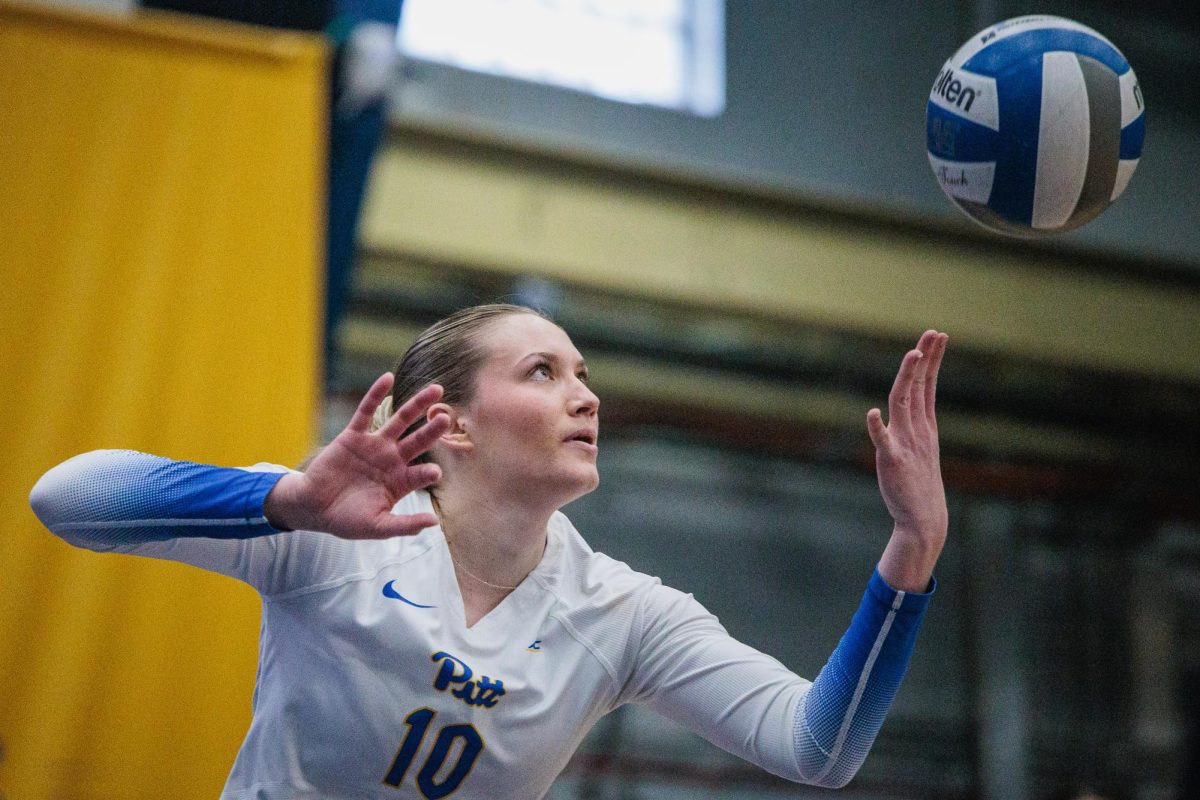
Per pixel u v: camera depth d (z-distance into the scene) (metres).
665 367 33.34
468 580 7.17
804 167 31.61
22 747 12.79
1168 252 33.38
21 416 14.16
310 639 6.77
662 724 31.38
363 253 29.14
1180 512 36.47
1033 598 35.09
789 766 6.97
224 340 15.02
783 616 33.06
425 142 29.80
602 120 30.48
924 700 33.59
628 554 32.50
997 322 32.78
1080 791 22.38
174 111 15.85
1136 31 34.88
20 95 15.40
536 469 7.09
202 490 6.27
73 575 13.42
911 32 33.50
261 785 6.75
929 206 32.22
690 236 31.11
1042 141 8.28
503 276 30.19
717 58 31.94
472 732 6.79
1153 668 35.06
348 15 17.69
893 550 6.82
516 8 30.95
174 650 13.38
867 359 33.88
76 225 15.07
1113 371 33.53
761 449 34.22
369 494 6.03
